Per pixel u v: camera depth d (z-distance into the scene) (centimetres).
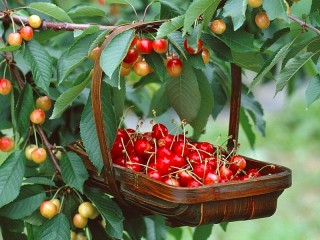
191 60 158
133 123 514
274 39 161
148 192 147
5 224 171
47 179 161
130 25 153
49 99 172
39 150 164
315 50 155
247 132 197
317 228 416
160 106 184
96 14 169
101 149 152
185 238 331
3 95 175
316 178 495
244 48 156
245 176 152
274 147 563
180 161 154
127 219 174
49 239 158
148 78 181
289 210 439
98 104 150
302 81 250
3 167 162
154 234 185
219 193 144
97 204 160
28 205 162
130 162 155
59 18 165
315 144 569
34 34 173
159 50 156
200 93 172
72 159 163
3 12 164
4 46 162
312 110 611
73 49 158
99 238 167
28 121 167
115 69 155
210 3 146
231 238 394
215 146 165
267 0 148
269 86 704
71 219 165
